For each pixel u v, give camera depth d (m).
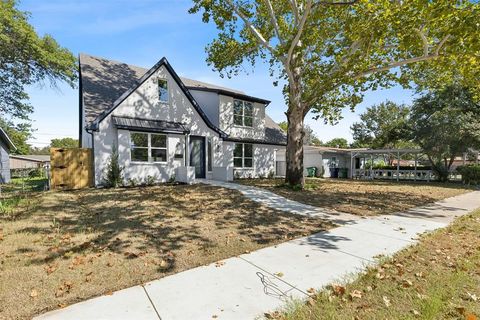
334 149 28.44
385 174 26.89
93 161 13.06
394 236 6.07
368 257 4.79
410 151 24.19
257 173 21.20
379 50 11.45
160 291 3.53
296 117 12.90
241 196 10.47
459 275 3.98
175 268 4.22
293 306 3.19
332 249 5.18
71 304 3.21
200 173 17.09
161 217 7.12
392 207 9.55
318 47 13.08
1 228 6.06
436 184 20.00
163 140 14.59
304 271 4.19
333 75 11.55
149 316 2.98
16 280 3.72
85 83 14.40
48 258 4.45
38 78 23.52
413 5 8.31
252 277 3.97
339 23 12.24
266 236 5.87
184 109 15.80
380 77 13.20
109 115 12.92
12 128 27.36
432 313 2.99
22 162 46.53
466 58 9.12
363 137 45.00
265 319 2.95
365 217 7.88
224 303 3.27
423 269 4.25
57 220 6.78
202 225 6.51
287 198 10.45
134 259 4.48
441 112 21.27
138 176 13.54
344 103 14.46
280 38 12.41
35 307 3.12
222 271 4.16
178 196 10.22
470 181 20.20
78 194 10.80
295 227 6.62
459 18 7.82
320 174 27.12
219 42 14.55
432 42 10.75
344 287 3.63
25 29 19.47
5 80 23.39
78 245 5.04
